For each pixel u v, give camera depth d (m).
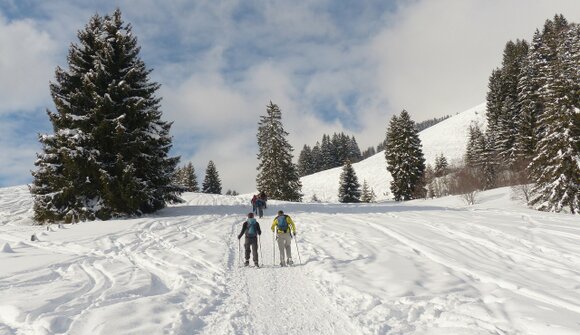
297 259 10.66
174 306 6.43
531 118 39.53
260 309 6.46
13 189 35.25
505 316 5.48
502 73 61.66
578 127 25.56
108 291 7.18
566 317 5.24
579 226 12.75
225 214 21.45
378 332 5.32
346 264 9.31
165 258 10.38
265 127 49.00
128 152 20.02
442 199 41.91
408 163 50.41
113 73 21.28
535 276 7.52
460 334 5.00
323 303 6.73
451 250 10.12
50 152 19.95
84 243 12.59
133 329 5.30
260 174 48.88
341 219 17.80
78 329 5.30
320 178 92.19
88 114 19.80
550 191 26.45
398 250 10.49
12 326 5.55
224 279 8.46
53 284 7.76
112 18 22.36
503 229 12.31
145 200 19.75
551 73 28.19
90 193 20.02
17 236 15.35
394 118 52.66
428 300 6.47
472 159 56.72
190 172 83.38
